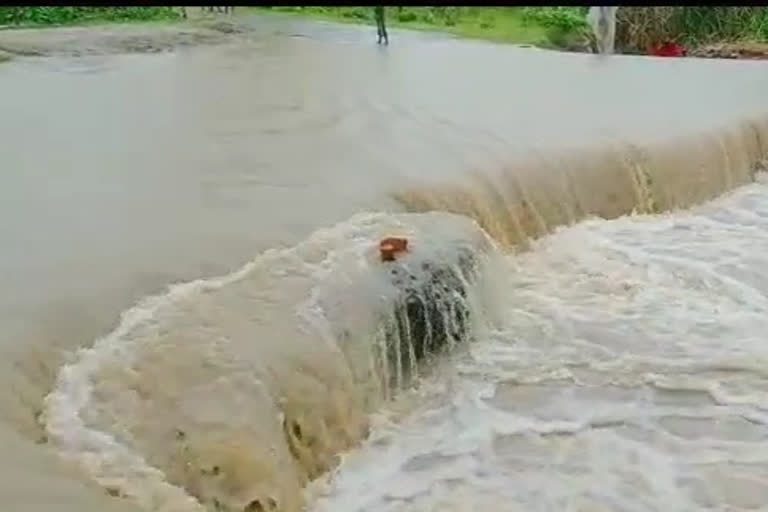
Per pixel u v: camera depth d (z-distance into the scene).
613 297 7.65
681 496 5.40
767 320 7.36
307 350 5.38
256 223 7.03
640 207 9.84
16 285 5.70
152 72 13.43
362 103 11.54
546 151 9.55
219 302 5.72
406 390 6.20
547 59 15.33
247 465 4.57
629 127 10.74
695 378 6.50
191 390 4.87
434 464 5.55
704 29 18.09
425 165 8.82
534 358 6.66
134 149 9.20
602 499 5.35
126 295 5.71
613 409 6.15
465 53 15.66
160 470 4.42
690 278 8.11
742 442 5.88
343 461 5.45
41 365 4.95
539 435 5.85
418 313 6.24
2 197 7.52
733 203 10.45
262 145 9.44
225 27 17.58
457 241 6.89
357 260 6.43
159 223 6.96
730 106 12.12
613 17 17.53
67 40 15.61
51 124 10.17
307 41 16.41
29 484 4.05
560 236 8.94
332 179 8.26
